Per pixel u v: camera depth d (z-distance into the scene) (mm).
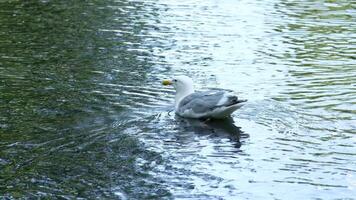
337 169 11883
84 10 26453
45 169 11898
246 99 14953
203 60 19578
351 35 23188
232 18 25500
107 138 13305
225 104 14211
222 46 21312
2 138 13258
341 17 26109
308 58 20094
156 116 14648
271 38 22562
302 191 11016
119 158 12359
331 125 14094
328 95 16281
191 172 11758
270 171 11812
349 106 15391
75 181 11414
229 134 13586
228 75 18094
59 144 12992
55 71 18047
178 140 13242
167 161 12227
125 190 11062
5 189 11102
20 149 12750
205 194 10914
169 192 10984
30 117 14430
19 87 16547
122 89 16547
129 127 13906
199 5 27875
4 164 12102
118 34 22562
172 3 28219
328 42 22156
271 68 18906
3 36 22047
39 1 28125
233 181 11406
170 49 20750
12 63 18781
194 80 17531
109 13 25969
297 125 14102
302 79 17766
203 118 14438
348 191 11000
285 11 27016
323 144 13039
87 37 22062
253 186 11211
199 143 13109
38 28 23281
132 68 18531
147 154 12555
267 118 14539
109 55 19844
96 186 11219
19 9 26469
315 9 27547
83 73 17922
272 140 13258
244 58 19938
